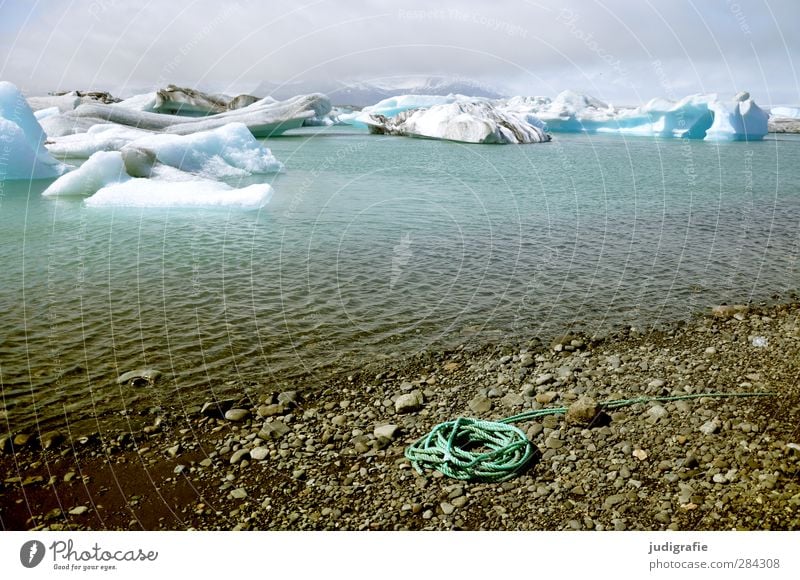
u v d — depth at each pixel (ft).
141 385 19.53
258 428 17.20
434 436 16.53
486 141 106.93
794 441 15.25
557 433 16.49
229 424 17.38
